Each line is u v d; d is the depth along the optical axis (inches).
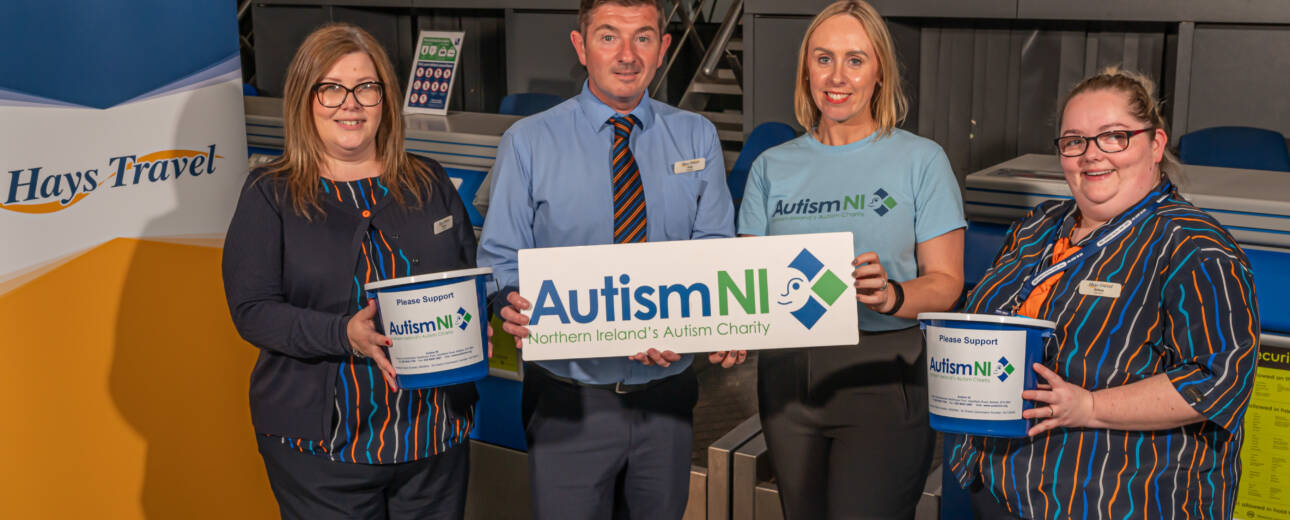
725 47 305.9
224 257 79.0
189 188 97.9
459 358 68.7
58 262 88.3
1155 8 221.0
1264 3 210.7
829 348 87.7
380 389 79.4
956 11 239.1
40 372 88.8
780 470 93.2
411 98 169.2
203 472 103.6
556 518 85.2
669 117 86.8
